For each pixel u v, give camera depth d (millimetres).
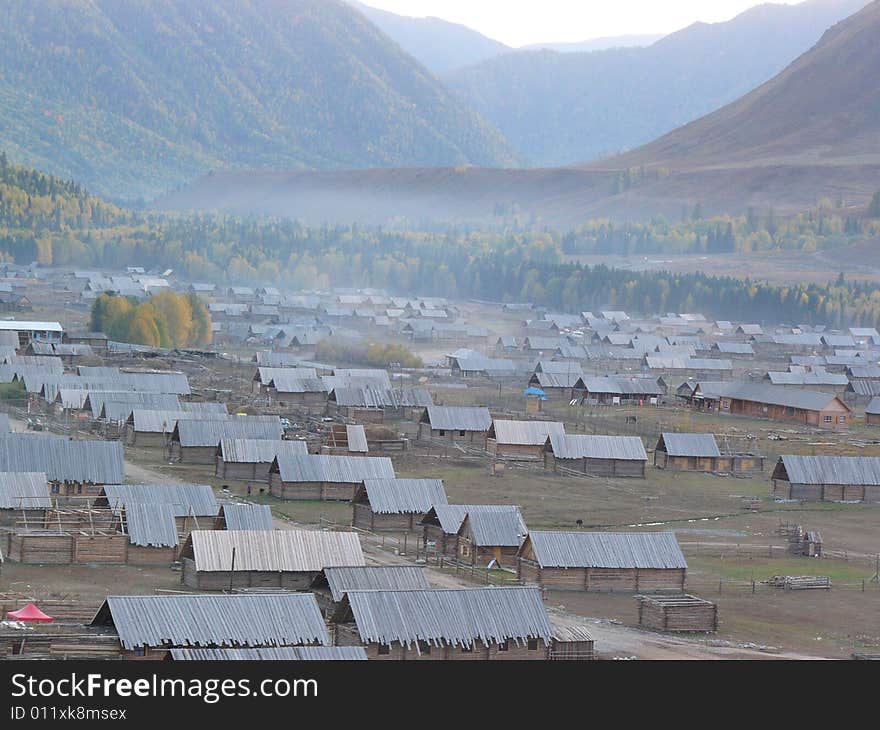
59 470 140500
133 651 80562
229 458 163250
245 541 109000
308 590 104875
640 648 98062
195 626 81750
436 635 86375
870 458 179625
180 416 185750
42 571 112375
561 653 89750
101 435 185250
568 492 171625
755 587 124062
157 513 120188
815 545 141250
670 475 189625
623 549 119562
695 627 106188
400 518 139875
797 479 174875
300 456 155875
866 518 166500
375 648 85375
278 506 149375
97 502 129250
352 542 111688
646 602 107062
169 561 118562
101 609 83375
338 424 195875
